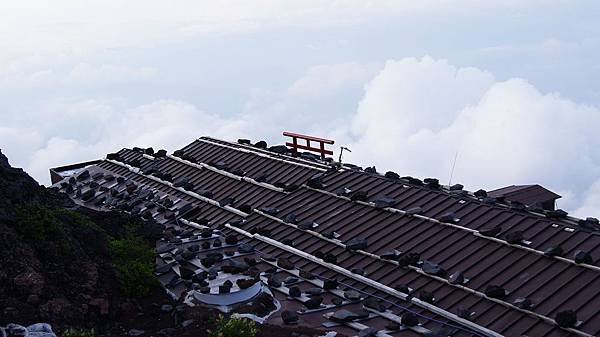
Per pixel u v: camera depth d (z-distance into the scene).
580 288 22.80
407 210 30.00
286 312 22.31
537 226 26.78
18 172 26.03
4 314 18.78
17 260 20.53
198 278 24.58
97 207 37.69
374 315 23.88
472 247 26.62
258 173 38.56
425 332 22.34
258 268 28.17
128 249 25.75
